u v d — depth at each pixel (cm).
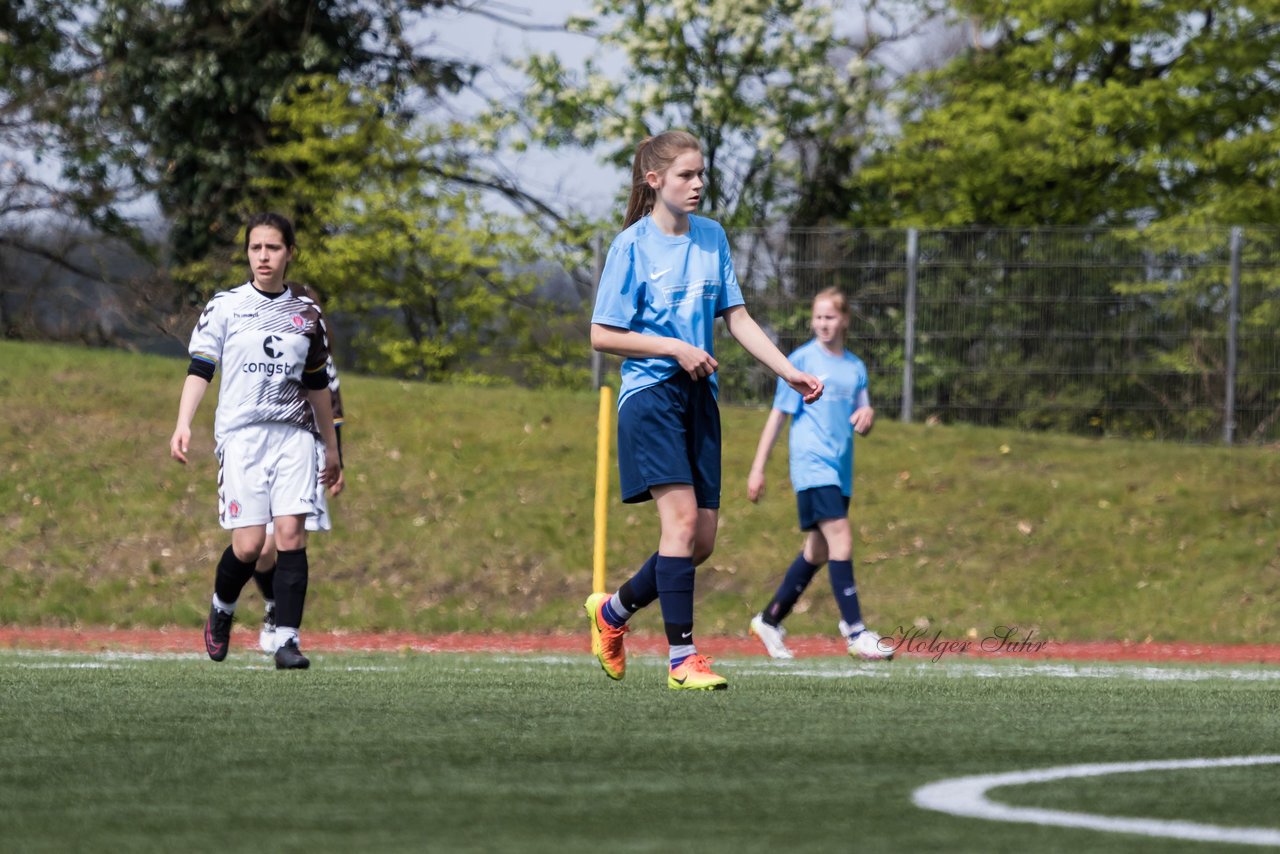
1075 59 10062
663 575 1967
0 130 10269
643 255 1945
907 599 5100
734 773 1209
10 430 5878
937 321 7488
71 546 5141
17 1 10925
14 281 10356
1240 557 5503
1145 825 984
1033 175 10050
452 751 1330
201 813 1012
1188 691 2155
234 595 2597
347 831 946
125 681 2077
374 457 5875
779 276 7544
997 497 5916
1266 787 1170
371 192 10000
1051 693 2075
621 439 1961
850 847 897
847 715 1683
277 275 2512
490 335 10081
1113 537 5634
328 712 1652
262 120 10619
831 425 3306
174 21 10400
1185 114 9756
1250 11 9631
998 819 1000
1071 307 7475
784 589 3459
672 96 10788
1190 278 7450
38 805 1041
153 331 10144
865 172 10381
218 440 2519
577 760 1278
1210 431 7412
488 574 5156
